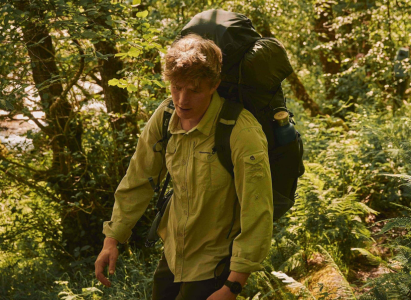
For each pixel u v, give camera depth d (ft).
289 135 6.45
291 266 10.76
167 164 6.21
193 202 5.93
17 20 10.81
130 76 12.61
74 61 14.37
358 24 29.30
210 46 5.52
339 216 12.15
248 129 5.63
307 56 35.58
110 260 6.45
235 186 5.73
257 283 10.65
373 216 15.28
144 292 11.56
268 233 5.56
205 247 6.01
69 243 16.53
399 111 23.30
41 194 16.79
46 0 10.64
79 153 16.14
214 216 5.89
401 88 25.14
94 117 16.35
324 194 12.62
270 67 6.17
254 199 5.53
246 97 6.21
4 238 15.85
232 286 5.48
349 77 31.94
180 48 5.52
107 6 11.12
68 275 14.99
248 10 25.17
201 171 5.76
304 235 12.31
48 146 16.22
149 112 15.24
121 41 10.66
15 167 16.16
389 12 25.77
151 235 6.77
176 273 6.14
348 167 16.34
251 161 5.50
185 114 5.63
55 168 16.52
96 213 16.24
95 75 17.72
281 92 6.59
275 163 6.63
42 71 14.65
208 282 5.93
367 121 18.56
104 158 16.08
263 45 6.18
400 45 28.32
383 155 16.14
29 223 16.29
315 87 36.99
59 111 15.65
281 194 6.86
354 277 11.41
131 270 13.16
